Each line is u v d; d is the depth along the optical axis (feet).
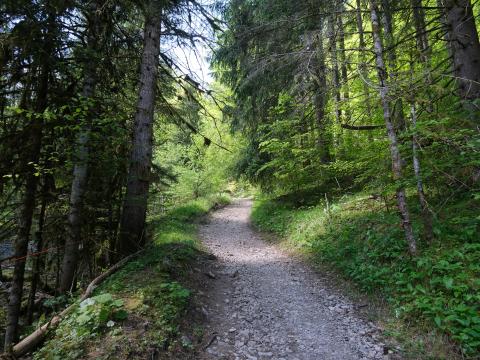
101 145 23.56
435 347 14.44
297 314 19.80
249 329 17.97
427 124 18.01
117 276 22.33
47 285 32.81
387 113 20.12
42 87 21.31
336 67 32.89
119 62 30.01
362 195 37.29
